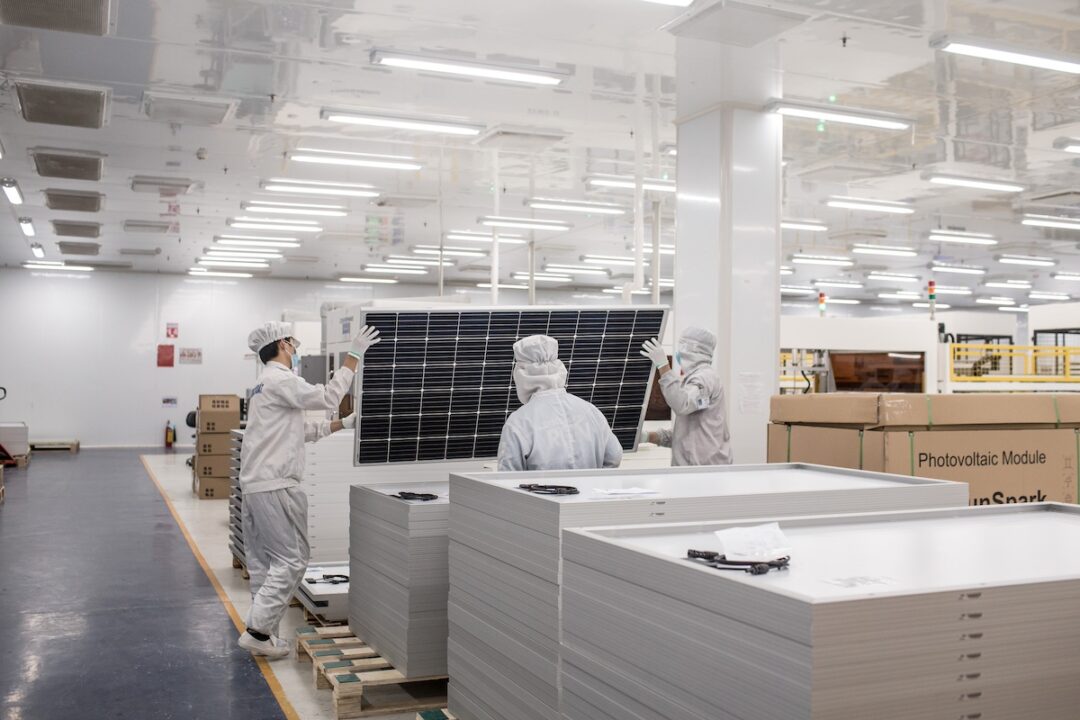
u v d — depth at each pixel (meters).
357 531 4.89
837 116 7.98
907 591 1.68
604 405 5.20
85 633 5.63
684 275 7.39
